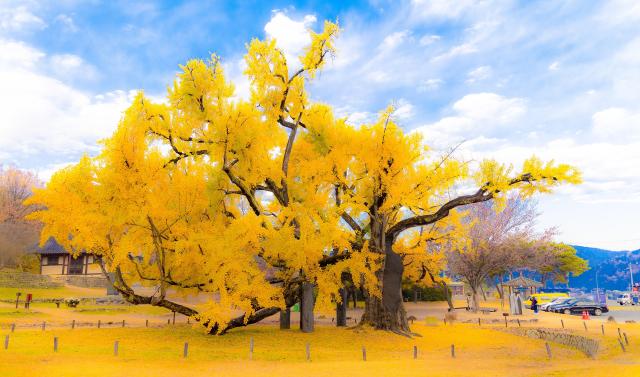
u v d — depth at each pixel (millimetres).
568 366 13000
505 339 20141
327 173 19375
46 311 27750
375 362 13750
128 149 16734
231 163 18609
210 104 18297
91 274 46688
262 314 20109
